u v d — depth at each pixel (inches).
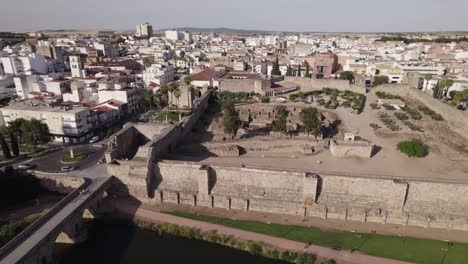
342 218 3186.5
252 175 3358.8
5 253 2229.3
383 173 3796.8
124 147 4274.1
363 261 2637.8
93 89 6752.0
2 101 6712.6
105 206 3346.5
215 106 7130.9
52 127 5103.3
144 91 7470.5
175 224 3085.6
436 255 2711.6
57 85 6914.4
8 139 5078.7
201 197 3383.4
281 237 2918.3
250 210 3321.9
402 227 3083.2
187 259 2704.2
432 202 3122.5
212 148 4384.8
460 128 5413.4
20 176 3577.8
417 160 4261.8
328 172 3341.5
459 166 4124.0
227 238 2888.8
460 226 3036.4
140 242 2920.8
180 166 3462.1
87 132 5310.0
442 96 7194.9
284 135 5182.1
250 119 6117.1
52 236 2513.5
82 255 2755.9
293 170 3331.7
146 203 3444.9
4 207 3380.9
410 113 6289.4
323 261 2630.4
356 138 4815.5
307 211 3223.4
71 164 4128.9
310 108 5211.6
